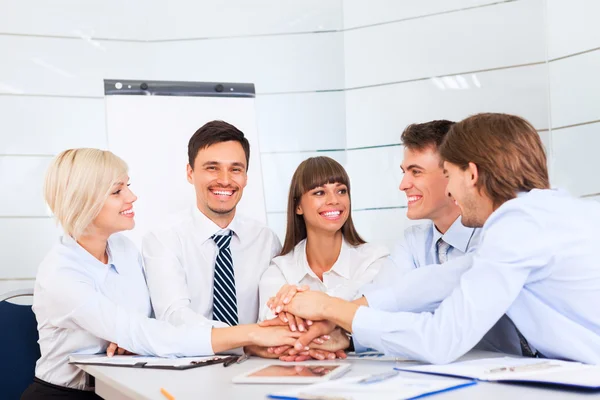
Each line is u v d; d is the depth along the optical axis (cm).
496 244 146
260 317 238
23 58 393
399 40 385
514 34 359
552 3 357
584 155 347
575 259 145
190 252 247
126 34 409
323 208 234
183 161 328
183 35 407
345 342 185
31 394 203
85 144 404
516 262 144
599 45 339
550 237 145
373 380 128
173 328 188
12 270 387
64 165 202
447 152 160
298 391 120
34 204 392
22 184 391
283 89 402
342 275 239
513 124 155
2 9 390
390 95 388
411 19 382
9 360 223
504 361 148
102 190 201
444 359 146
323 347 181
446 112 375
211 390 130
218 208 247
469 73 370
